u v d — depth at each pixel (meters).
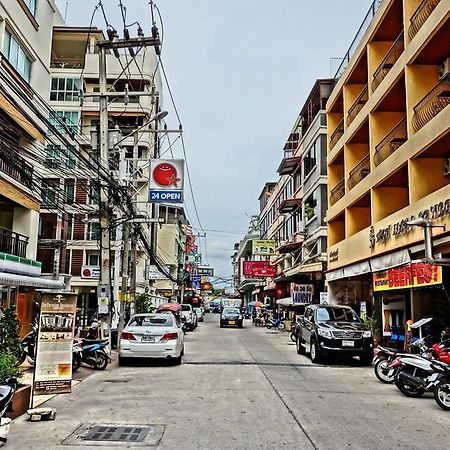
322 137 30.16
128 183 20.02
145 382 12.02
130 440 6.82
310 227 32.59
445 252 14.37
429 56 16.80
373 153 21.11
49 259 37.66
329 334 16.05
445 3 14.64
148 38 16.94
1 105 16.50
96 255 39.97
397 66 18.34
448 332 15.36
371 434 7.35
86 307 39.97
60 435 7.05
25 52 19.08
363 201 23.23
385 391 11.35
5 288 18.12
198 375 13.20
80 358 13.49
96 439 6.85
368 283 27.11
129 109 40.03
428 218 15.02
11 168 18.03
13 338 9.36
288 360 17.16
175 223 60.34
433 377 9.58
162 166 18.72
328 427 7.71
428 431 7.64
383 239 18.89
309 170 33.25
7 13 17.03
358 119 22.98
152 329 15.19
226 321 41.59
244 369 14.47
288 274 35.75
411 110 17.20
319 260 29.53
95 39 42.47
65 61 42.84
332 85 30.67
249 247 70.25
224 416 8.35
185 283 70.44
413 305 17.28
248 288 74.38
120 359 15.20
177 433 7.22
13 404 7.97
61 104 41.03
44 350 10.24
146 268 44.25
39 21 20.19
